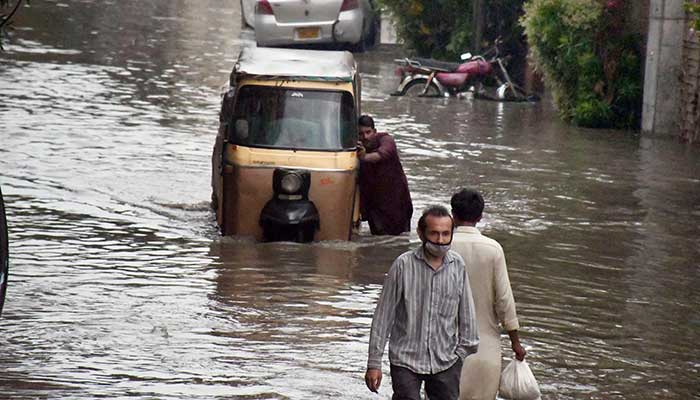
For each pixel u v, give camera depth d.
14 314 24.39
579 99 56.25
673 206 38.38
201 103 57.22
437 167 43.72
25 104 54.22
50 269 28.36
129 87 61.19
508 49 69.88
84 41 79.19
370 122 33.72
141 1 110.62
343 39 76.25
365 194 34.25
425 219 16.70
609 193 40.09
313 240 32.94
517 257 31.28
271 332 23.88
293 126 33.25
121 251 30.61
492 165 44.59
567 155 47.38
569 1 55.88
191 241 32.25
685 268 30.72
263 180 32.66
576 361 22.88
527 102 63.94
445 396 16.98
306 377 21.09
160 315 24.80
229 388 20.27
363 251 32.19
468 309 17.00
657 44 53.38
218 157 34.59
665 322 25.86
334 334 23.89
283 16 75.44
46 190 37.59
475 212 17.97
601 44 55.94
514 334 17.91
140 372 20.98
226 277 28.39
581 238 33.72
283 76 33.53
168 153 44.59
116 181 39.38
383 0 75.81
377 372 16.83
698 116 51.22
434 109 59.59
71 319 24.22
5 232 18.34
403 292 16.84
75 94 57.94
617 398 20.80
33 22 87.50
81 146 45.03
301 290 27.39
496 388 17.97
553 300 27.27
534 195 39.41
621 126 56.09
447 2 73.25
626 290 28.39
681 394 21.22
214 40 84.06
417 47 75.75
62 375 20.59
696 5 40.62
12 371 20.72
